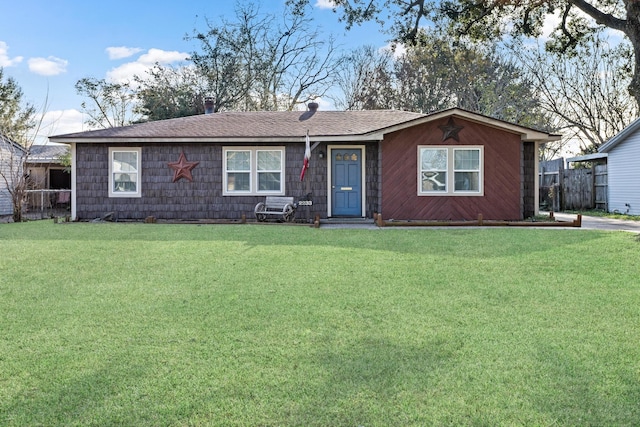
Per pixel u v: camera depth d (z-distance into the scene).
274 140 13.43
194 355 3.22
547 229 10.61
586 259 6.57
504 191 12.87
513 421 2.36
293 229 10.88
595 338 3.51
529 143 13.74
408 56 31.89
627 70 18.66
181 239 8.99
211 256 7.06
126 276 5.72
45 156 22.75
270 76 30.59
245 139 13.45
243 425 2.34
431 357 3.17
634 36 10.78
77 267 6.27
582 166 25.70
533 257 6.75
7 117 24.38
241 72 29.47
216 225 12.27
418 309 4.30
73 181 13.97
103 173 13.95
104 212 13.97
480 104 30.72
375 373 2.91
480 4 16.06
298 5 29.64
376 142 13.75
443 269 6.01
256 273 5.86
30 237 9.41
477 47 28.67
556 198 19.53
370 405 2.52
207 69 28.78
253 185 13.86
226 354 3.24
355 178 13.88
